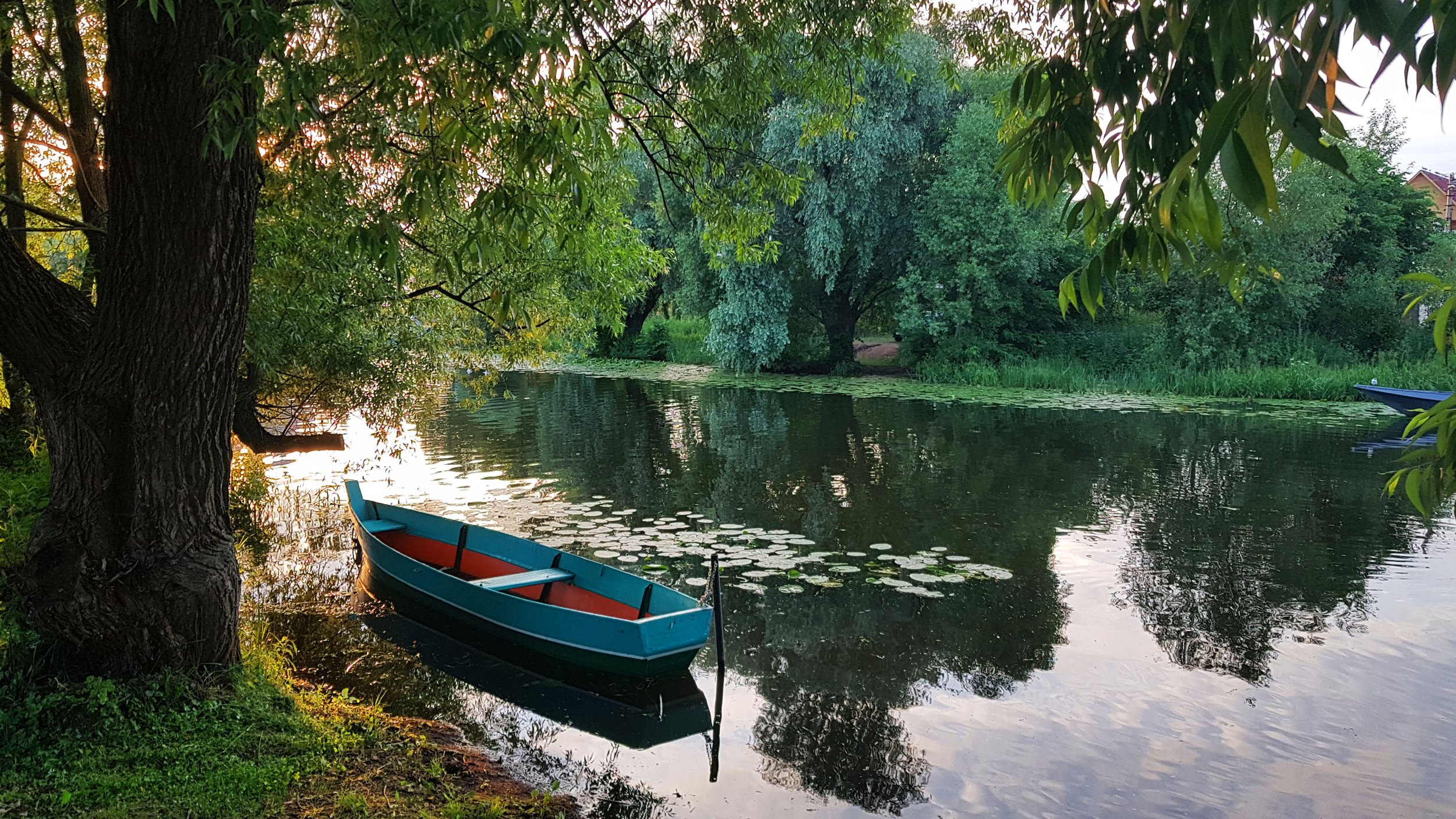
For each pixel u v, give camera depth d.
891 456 14.06
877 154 21.83
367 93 4.26
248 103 4.21
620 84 6.27
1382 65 1.26
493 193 3.65
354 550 9.06
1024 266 23.44
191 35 4.08
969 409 19.95
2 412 8.98
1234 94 1.29
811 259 22.97
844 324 27.83
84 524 4.59
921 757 4.97
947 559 8.53
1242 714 5.38
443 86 3.73
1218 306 23.14
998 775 4.77
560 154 3.71
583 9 4.24
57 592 4.50
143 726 4.33
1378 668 5.99
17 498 7.20
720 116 6.71
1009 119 3.45
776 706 5.65
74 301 4.75
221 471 4.98
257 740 4.41
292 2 4.13
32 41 5.73
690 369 30.05
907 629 6.83
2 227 4.47
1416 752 4.89
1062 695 5.69
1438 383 20.53
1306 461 13.40
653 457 14.10
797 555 8.66
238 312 4.78
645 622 5.80
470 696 5.84
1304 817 4.31
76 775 3.88
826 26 6.71
